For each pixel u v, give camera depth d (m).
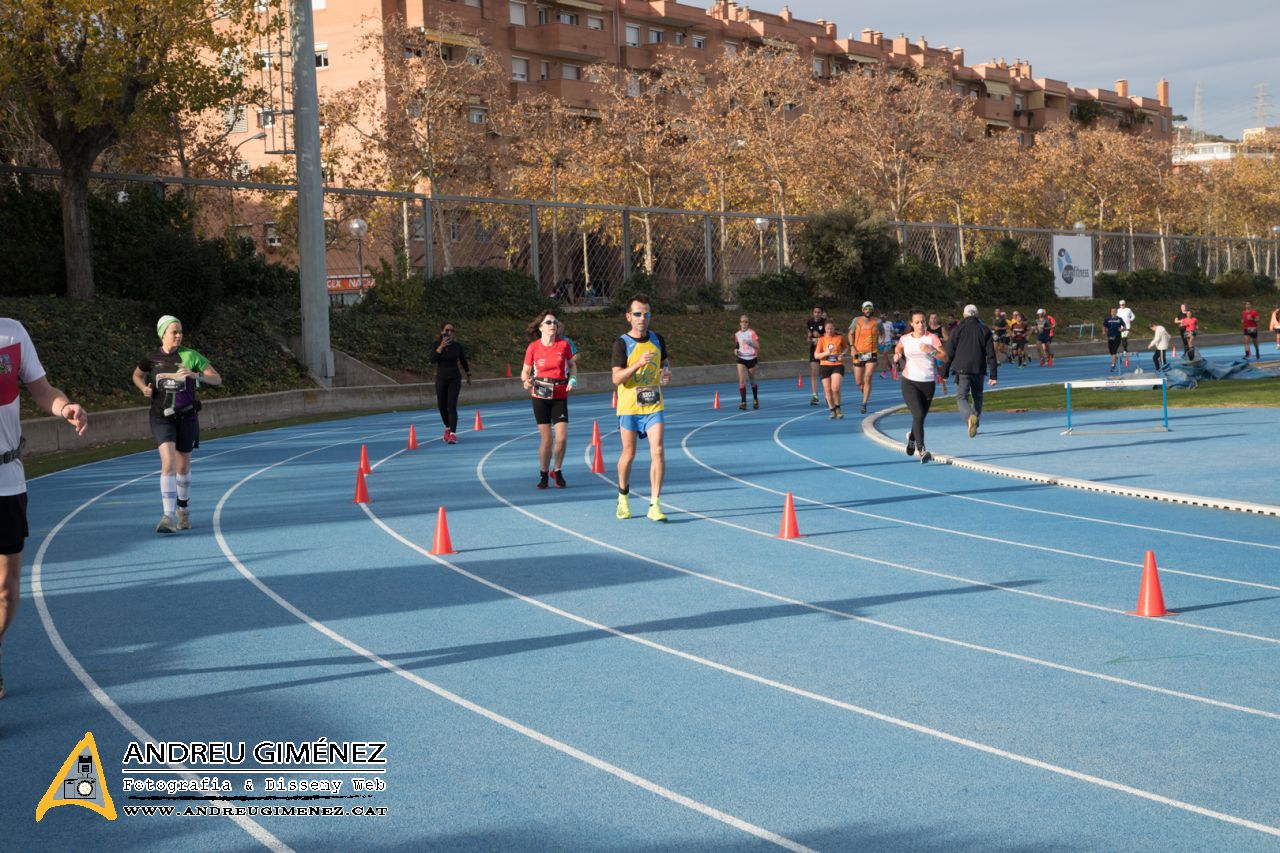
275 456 19.23
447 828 4.66
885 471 15.80
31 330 24.88
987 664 6.76
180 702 6.32
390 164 44.53
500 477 15.86
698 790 4.99
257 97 29.77
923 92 58.88
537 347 14.47
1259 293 76.31
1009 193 67.38
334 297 36.00
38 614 8.40
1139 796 4.82
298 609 8.45
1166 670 6.56
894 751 5.39
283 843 4.55
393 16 45.91
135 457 19.33
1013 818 4.62
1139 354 49.75
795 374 42.59
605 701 6.22
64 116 27.39
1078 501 12.80
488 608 8.38
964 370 18.84
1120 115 116.81
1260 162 95.38
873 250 50.16
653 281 44.44
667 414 26.12
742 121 52.81
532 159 50.50
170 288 28.11
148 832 4.67
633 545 10.73
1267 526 10.98
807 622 7.82
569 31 67.94
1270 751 5.28
